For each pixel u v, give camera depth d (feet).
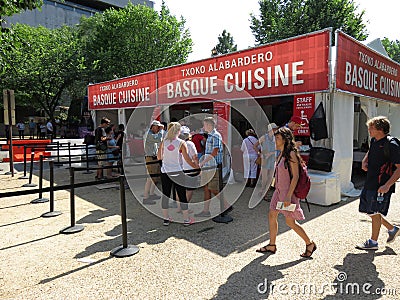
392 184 11.04
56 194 22.08
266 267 10.69
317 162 19.47
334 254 11.66
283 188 11.21
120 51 82.33
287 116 29.94
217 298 8.82
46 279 10.01
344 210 17.71
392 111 33.24
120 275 10.23
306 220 15.90
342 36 20.04
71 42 85.51
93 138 35.53
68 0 175.73
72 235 14.05
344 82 20.49
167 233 14.28
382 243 12.67
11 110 29.60
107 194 22.09
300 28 75.31
